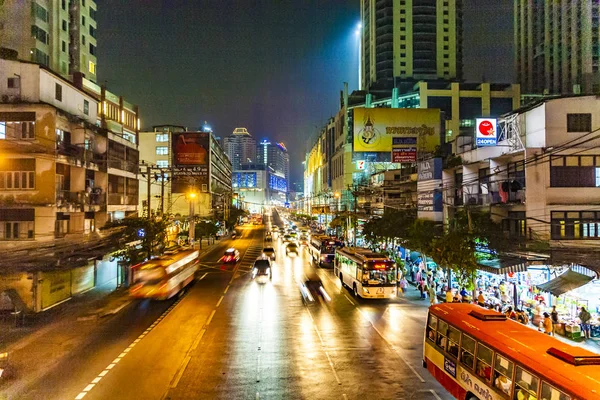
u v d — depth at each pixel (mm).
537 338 12258
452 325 14594
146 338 21766
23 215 32625
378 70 130250
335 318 26219
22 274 27031
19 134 32500
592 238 27219
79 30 67000
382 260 31625
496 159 31500
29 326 24109
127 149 47094
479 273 29484
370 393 15117
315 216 137000
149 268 29859
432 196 40156
